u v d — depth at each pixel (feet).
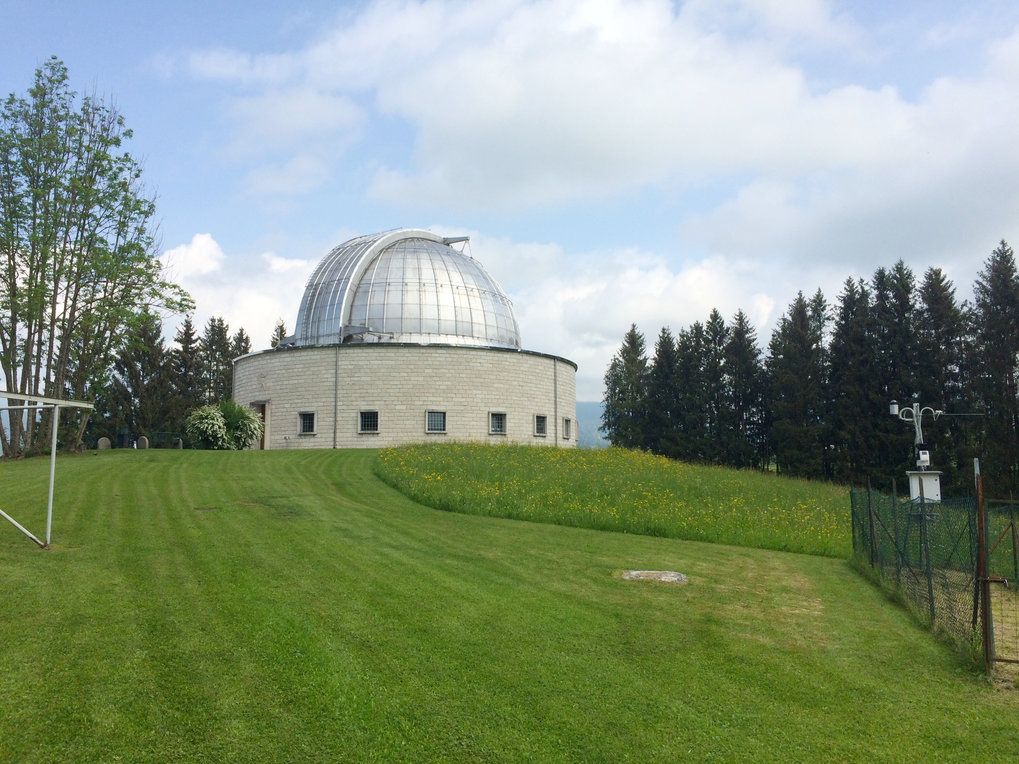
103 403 211.61
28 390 114.83
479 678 27.71
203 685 25.61
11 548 42.63
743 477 109.09
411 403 140.77
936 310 174.09
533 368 152.05
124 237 120.37
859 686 29.19
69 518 53.26
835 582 49.62
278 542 48.39
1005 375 165.27
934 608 39.22
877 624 38.34
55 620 30.60
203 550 44.57
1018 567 57.77
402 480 82.69
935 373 171.83
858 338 182.39
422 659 29.04
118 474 81.41
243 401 155.02
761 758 23.22
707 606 39.86
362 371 140.87
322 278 164.86
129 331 121.70
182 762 21.34
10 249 112.68
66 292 118.73
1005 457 162.81
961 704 27.86
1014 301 165.89
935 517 58.18
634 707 26.14
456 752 22.65
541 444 141.38
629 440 239.09
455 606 36.06
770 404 205.16
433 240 179.01
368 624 32.48
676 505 75.92
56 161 114.83
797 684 29.04
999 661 31.14
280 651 28.66
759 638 34.58
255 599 34.76
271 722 23.61
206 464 95.71
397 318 153.48
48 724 22.62
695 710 26.22
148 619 31.30
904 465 169.48
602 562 50.06
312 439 140.77
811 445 184.44
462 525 62.13
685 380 228.02
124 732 22.53
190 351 247.91
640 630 34.53
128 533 48.73
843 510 85.10
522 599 38.32
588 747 23.30
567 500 75.25
